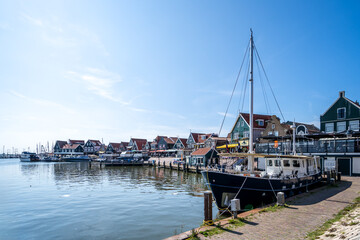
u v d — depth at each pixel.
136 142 106.06
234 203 10.74
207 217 10.05
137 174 47.66
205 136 69.81
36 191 27.92
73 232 13.85
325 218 10.46
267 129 46.09
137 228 14.27
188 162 56.19
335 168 30.47
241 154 15.75
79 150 126.12
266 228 9.33
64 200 22.52
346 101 34.97
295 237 8.34
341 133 30.23
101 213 17.66
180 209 18.48
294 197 15.14
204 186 30.38
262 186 14.52
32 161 117.00
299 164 18.72
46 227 14.79
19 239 13.01
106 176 44.56
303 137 33.16
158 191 26.80
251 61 16.69
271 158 18.62
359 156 28.42
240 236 8.55
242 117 51.66
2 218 16.70
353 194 16.17
